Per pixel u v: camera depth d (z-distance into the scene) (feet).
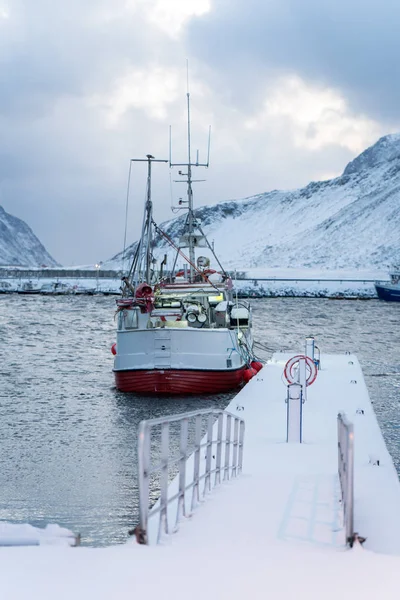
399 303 515.91
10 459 68.90
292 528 31.07
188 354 98.43
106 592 20.27
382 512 36.04
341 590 20.67
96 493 57.06
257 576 21.81
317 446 58.49
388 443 74.54
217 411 40.75
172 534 29.73
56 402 99.86
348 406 79.36
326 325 283.59
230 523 32.07
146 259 108.88
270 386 96.48
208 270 112.16
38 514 51.16
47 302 461.78
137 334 99.66
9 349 171.94
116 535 46.52
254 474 47.47
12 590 20.36
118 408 93.86
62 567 22.40
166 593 20.27
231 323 109.09
